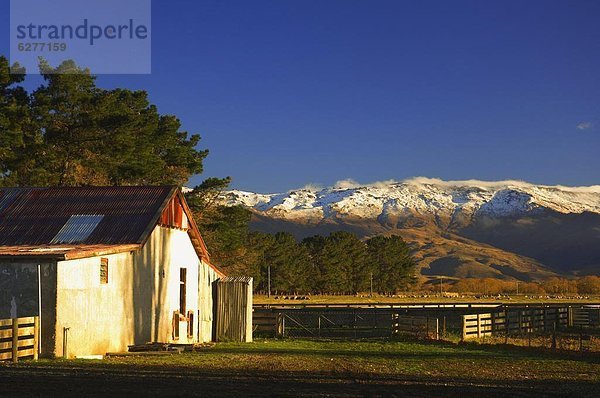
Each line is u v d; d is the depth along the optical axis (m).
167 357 26.97
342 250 155.75
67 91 52.28
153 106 59.34
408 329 41.50
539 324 46.94
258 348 33.31
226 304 39.84
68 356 25.25
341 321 53.62
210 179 61.12
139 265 30.91
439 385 20.20
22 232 30.62
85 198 32.91
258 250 134.50
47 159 50.56
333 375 21.92
